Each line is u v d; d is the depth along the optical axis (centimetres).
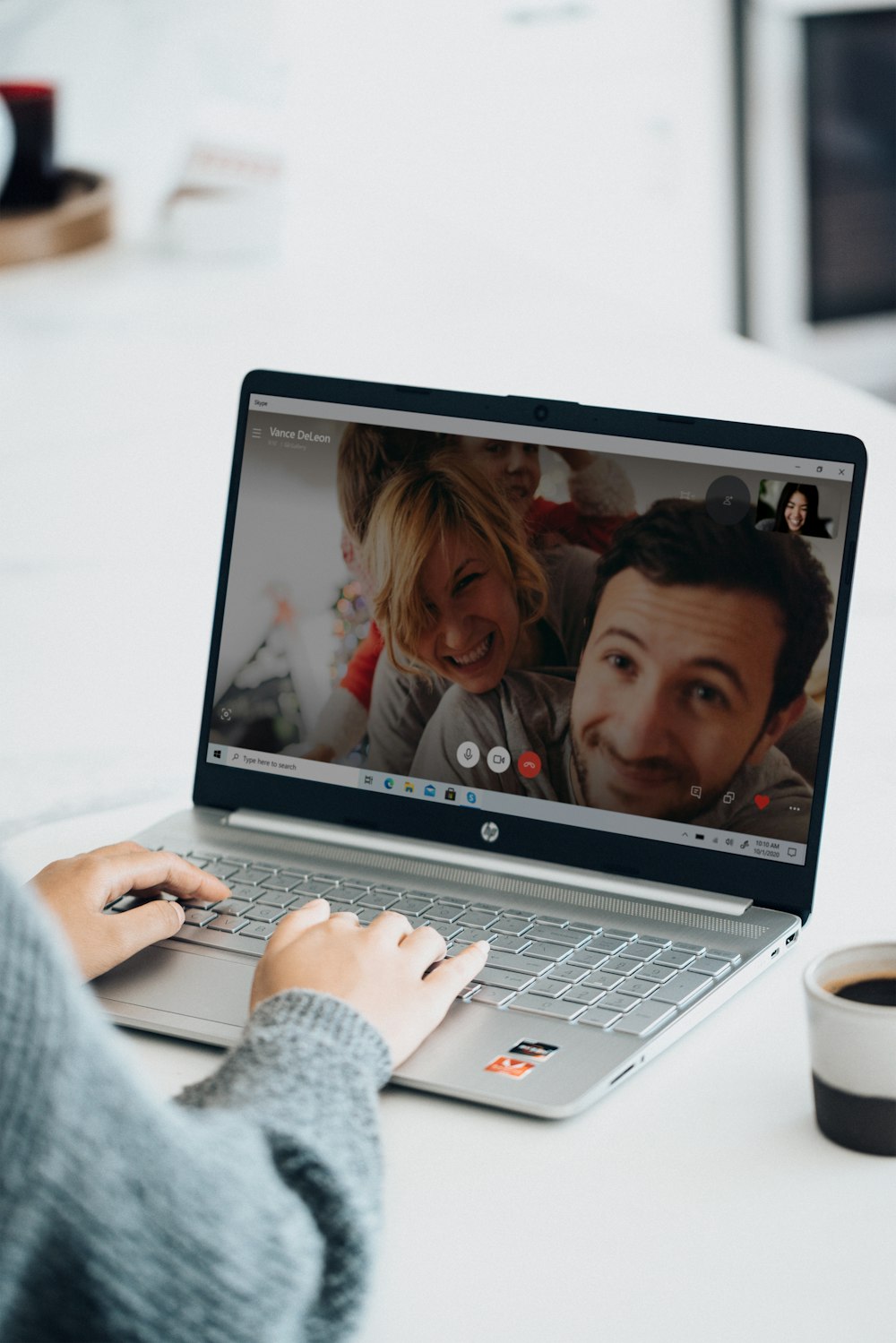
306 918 72
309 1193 49
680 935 80
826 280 442
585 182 410
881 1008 59
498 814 89
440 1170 60
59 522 173
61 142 267
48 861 93
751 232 430
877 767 108
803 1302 52
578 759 87
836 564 82
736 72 414
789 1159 61
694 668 85
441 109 389
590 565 88
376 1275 54
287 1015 59
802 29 414
